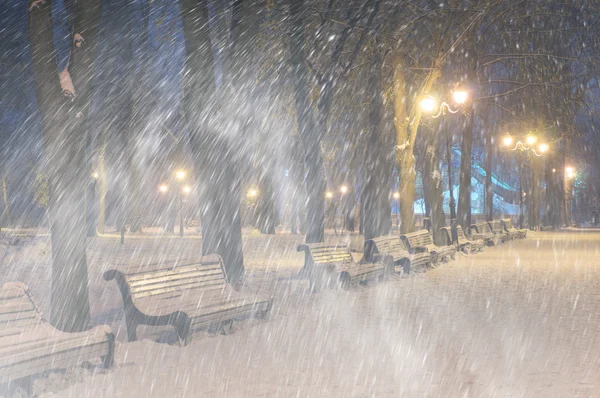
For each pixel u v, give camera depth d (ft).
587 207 245.65
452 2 74.74
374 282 51.19
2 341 19.62
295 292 44.68
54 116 26.73
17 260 78.89
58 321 26.96
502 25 95.20
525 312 35.99
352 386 20.77
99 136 138.72
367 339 28.27
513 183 238.89
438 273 59.62
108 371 22.54
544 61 100.78
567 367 23.22
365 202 67.10
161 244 121.70
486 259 77.77
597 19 92.43
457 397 19.53
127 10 62.69
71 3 28.32
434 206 84.79
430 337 28.71
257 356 24.95
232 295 31.81
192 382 21.21
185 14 43.88
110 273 27.89
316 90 68.18
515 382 21.20
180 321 26.99
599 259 77.41
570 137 157.58
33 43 26.73
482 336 28.94
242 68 47.14
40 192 146.61
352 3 63.93
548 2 91.56
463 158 110.63
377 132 66.74
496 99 115.34
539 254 86.89
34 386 20.16
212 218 45.24
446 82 89.81
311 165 55.42
